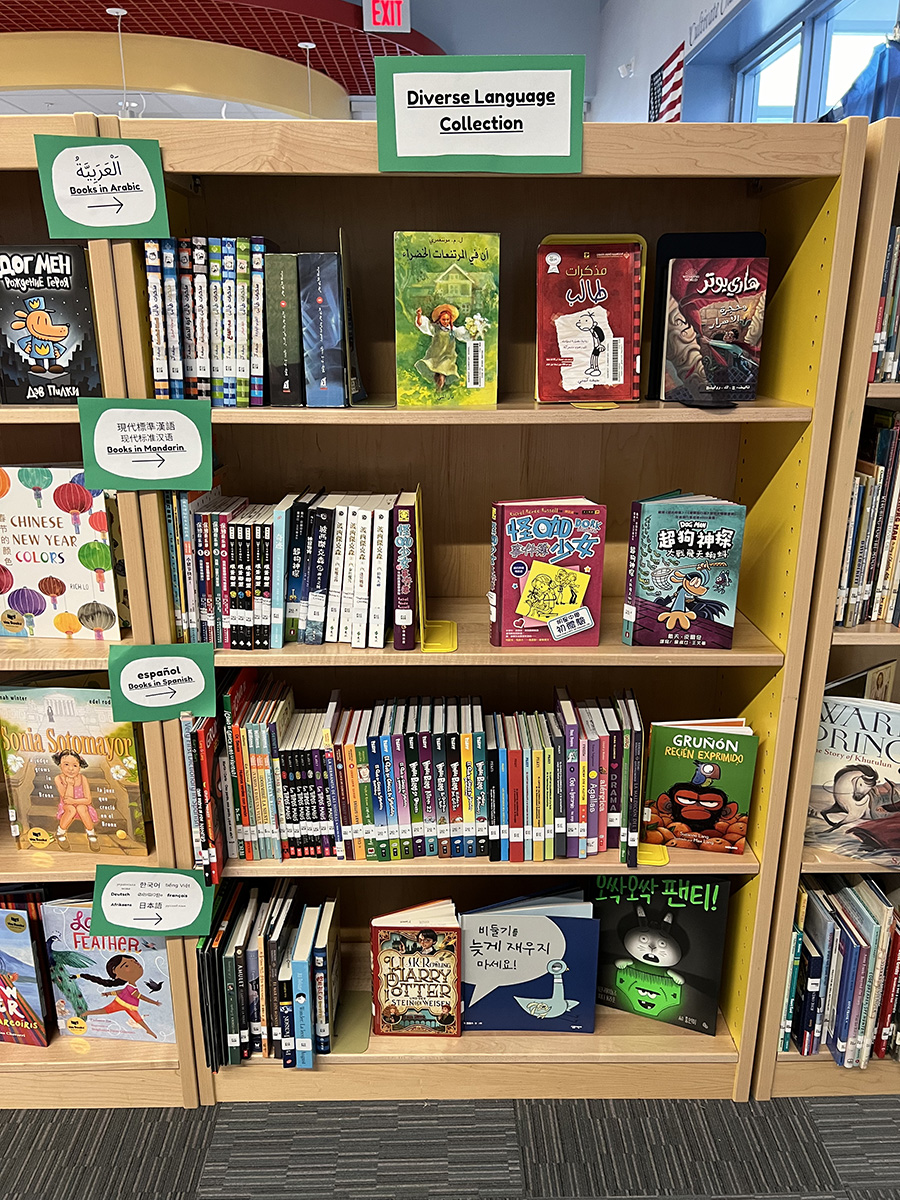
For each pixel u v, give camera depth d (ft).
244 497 5.50
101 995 5.71
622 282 4.71
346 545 4.88
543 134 4.14
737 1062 5.67
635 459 5.81
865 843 5.25
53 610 5.00
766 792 5.28
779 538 5.06
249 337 4.50
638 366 4.83
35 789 5.32
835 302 4.34
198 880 5.20
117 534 4.93
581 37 20.31
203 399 4.50
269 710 5.36
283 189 5.24
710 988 5.72
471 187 5.25
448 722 5.40
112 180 4.13
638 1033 5.84
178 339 4.42
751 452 5.55
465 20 20.25
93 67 15.79
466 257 4.52
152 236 4.21
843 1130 5.54
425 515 5.90
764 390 5.30
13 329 4.45
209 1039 5.52
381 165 4.18
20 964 5.59
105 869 5.23
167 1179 5.19
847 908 5.62
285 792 5.29
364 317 5.45
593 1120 5.62
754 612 5.53
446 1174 5.22
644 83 15.51
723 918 5.57
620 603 5.96
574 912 5.61
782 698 4.99
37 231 5.26
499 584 4.95
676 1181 5.18
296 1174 5.23
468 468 5.80
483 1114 5.67
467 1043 5.75
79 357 4.49
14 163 4.11
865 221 4.27
